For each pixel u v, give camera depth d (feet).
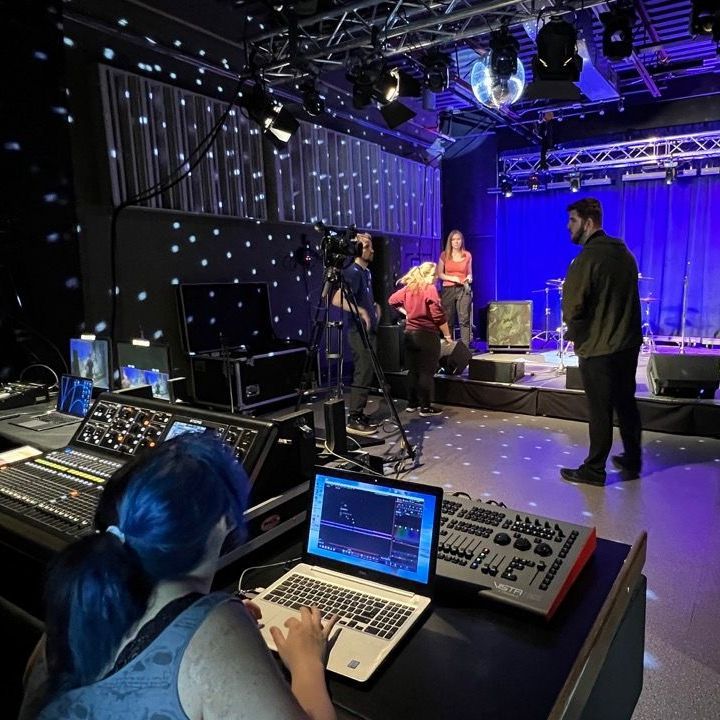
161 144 14.67
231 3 16.14
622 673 4.35
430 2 13.32
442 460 12.47
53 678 2.18
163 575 2.17
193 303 15.90
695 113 23.66
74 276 12.59
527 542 4.07
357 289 14.02
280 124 13.84
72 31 12.71
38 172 11.68
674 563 8.02
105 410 6.57
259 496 4.70
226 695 1.99
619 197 26.27
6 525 4.89
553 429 14.74
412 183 25.49
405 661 3.22
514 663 3.18
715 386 13.96
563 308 10.41
